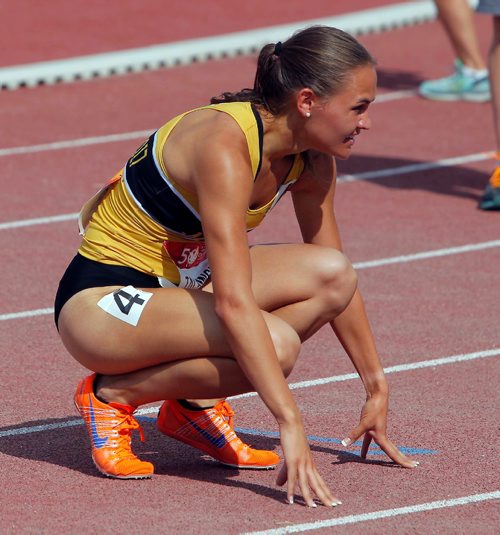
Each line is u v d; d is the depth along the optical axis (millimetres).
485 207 28406
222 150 12742
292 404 12766
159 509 13359
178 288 13586
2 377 18312
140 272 13961
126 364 13625
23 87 41625
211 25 49406
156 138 13594
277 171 13578
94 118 37750
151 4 51625
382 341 20125
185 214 13477
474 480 14305
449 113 38156
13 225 27344
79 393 14227
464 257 25062
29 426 16250
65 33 47562
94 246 14086
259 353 12664
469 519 13172
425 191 30234
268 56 13086
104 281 13914
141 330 13312
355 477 14375
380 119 37688
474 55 39375
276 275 13828
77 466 14742
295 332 13336
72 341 13812
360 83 12859
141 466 14258
